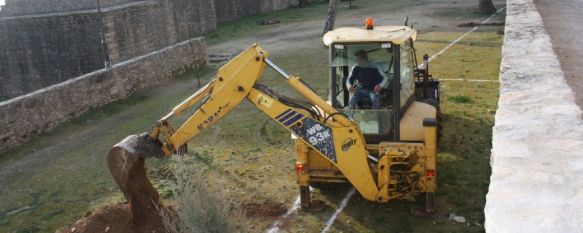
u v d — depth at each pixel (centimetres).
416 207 820
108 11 2286
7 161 1192
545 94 579
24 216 903
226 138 1201
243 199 884
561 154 408
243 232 683
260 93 759
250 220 815
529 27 1084
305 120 753
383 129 806
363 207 836
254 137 1197
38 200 965
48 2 2578
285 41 2586
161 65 1886
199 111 770
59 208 924
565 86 612
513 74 686
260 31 3027
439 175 934
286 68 1955
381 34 810
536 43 906
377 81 815
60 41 2369
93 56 2339
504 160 407
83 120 1479
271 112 761
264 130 1241
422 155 758
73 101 1488
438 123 1048
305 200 828
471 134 1123
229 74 762
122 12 2364
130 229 754
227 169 1017
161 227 749
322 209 831
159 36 2686
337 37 812
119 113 1547
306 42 2502
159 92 1767
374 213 817
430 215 795
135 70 1750
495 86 1493
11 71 2498
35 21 2381
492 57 1867
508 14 1323
